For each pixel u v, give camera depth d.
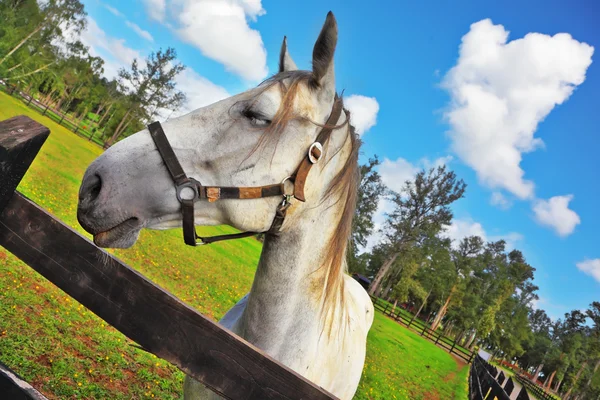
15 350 3.78
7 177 1.24
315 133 1.78
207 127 1.70
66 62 50.94
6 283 4.95
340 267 2.05
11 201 1.30
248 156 1.67
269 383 1.36
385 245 42.41
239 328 2.07
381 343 16.33
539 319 76.44
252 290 2.00
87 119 64.81
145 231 12.72
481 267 56.69
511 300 54.91
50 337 4.28
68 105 57.75
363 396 7.50
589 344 57.38
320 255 1.94
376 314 29.75
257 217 1.71
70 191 11.48
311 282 1.94
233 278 12.21
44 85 52.00
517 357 71.69
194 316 1.32
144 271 8.35
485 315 43.97
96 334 4.87
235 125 1.70
